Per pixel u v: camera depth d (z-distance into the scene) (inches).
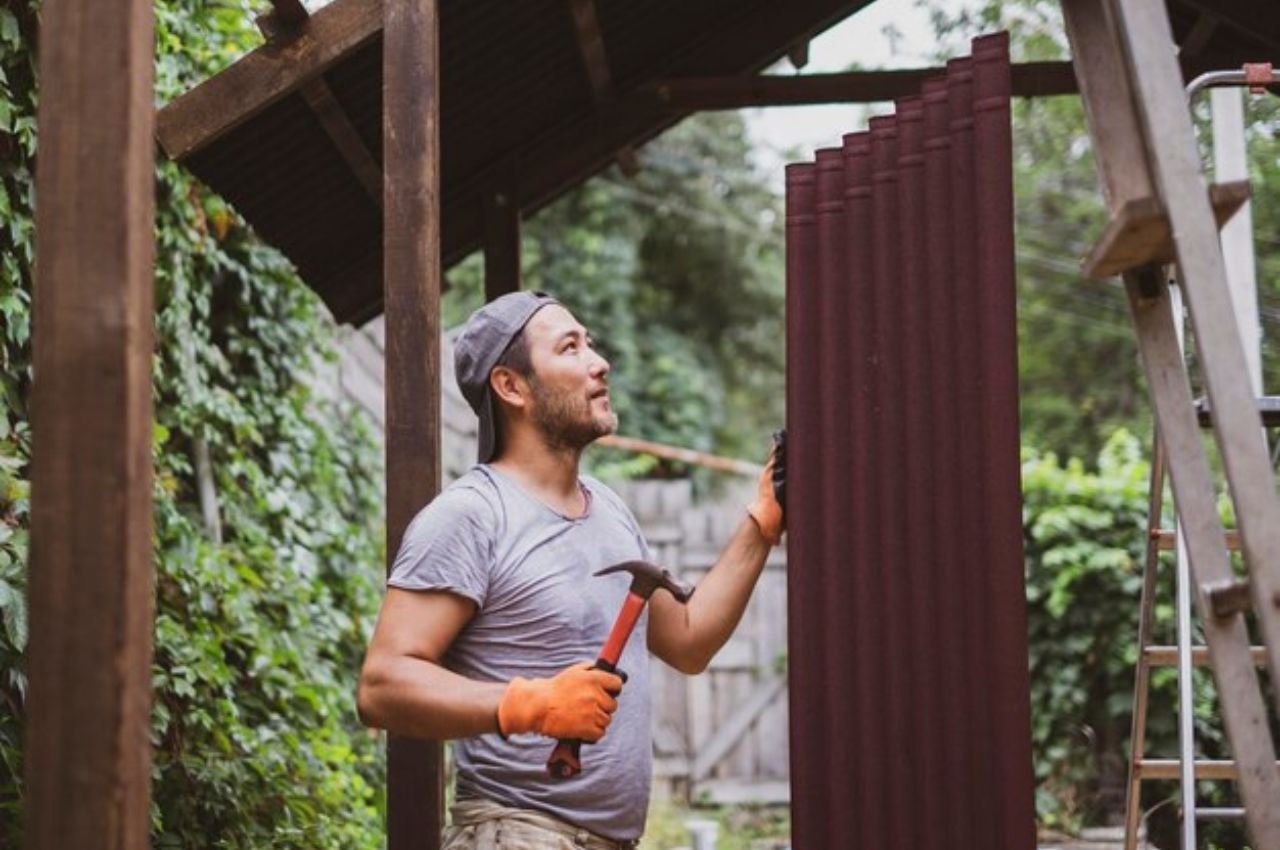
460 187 227.1
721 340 730.8
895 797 121.5
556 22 198.1
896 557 123.0
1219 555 103.3
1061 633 303.9
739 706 398.9
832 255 127.2
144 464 99.0
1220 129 315.0
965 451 120.6
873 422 124.9
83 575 96.3
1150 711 294.7
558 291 652.1
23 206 179.5
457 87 203.5
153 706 187.3
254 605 240.4
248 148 185.9
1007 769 116.5
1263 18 206.1
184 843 189.3
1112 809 294.2
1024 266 603.5
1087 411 587.8
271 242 209.6
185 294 230.7
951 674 120.1
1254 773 99.1
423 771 136.3
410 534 121.1
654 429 655.8
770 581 402.3
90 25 98.5
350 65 177.9
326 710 247.0
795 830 124.0
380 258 221.6
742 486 676.1
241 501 252.8
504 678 121.0
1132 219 99.7
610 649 114.1
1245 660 100.6
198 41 235.8
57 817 95.1
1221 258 97.3
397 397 139.9
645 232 700.7
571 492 128.8
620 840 122.7
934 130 123.8
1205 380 96.9
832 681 123.9
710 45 223.1
